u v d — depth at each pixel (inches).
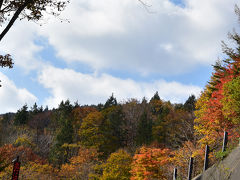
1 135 2247.8
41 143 2266.2
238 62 773.9
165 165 976.9
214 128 763.4
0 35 296.0
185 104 3056.1
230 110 618.2
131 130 2564.0
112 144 2315.5
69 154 2087.8
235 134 589.3
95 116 2518.5
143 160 956.6
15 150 1612.9
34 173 1381.6
